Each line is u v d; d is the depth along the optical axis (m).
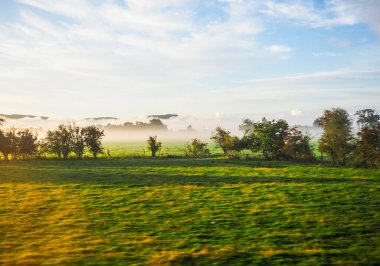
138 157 75.75
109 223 21.52
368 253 16.20
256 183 37.06
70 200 28.22
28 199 28.53
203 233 19.48
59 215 23.39
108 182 37.84
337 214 23.50
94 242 17.86
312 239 18.31
